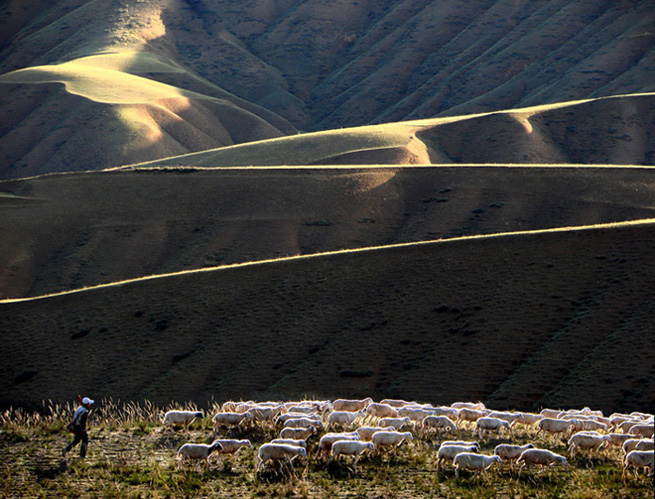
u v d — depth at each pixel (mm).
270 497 26719
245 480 28797
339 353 79250
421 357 75375
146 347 88375
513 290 83312
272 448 29844
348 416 38188
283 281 98750
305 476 29344
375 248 104562
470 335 77125
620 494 26516
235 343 85500
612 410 58750
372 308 87500
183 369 81500
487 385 68312
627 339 68125
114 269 148500
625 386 61375
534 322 76688
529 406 62656
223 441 31078
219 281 102625
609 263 83438
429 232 149125
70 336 93938
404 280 91938
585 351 68812
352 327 84375
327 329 85062
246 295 96625
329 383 73562
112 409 74312
